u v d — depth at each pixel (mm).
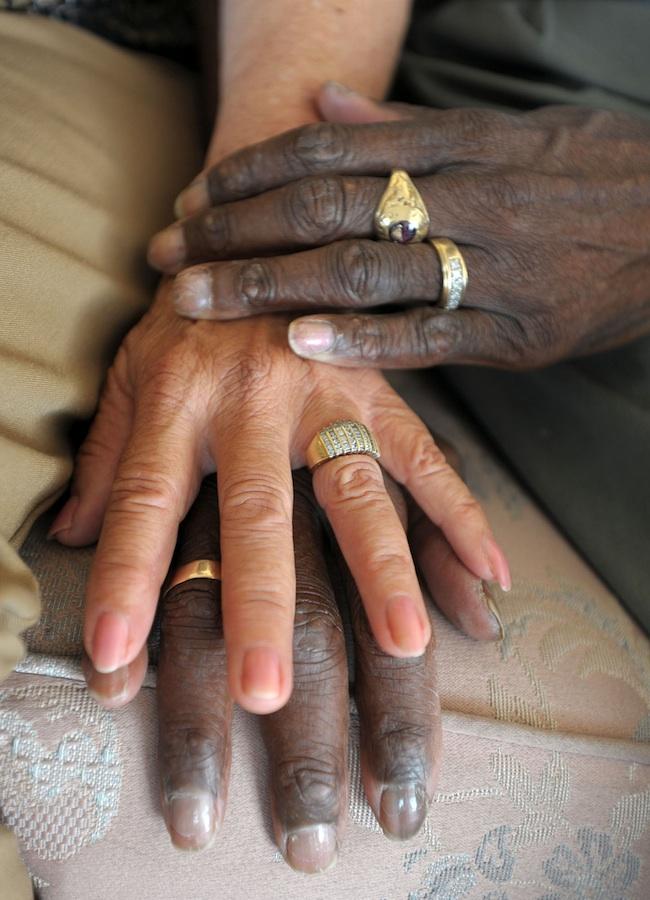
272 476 360
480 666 376
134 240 437
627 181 413
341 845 336
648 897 382
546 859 366
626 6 501
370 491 364
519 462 462
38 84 439
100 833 340
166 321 411
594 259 414
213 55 507
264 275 387
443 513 382
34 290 387
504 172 406
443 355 403
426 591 389
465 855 356
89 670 339
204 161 498
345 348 386
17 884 333
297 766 330
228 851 340
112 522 349
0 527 352
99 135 448
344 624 368
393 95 545
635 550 421
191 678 337
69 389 384
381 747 339
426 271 396
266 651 320
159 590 351
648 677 396
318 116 447
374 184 398
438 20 531
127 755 342
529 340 417
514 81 493
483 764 360
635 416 436
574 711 377
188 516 377
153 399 384
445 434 482
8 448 355
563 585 418
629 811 375
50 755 341
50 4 500
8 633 320
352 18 464
